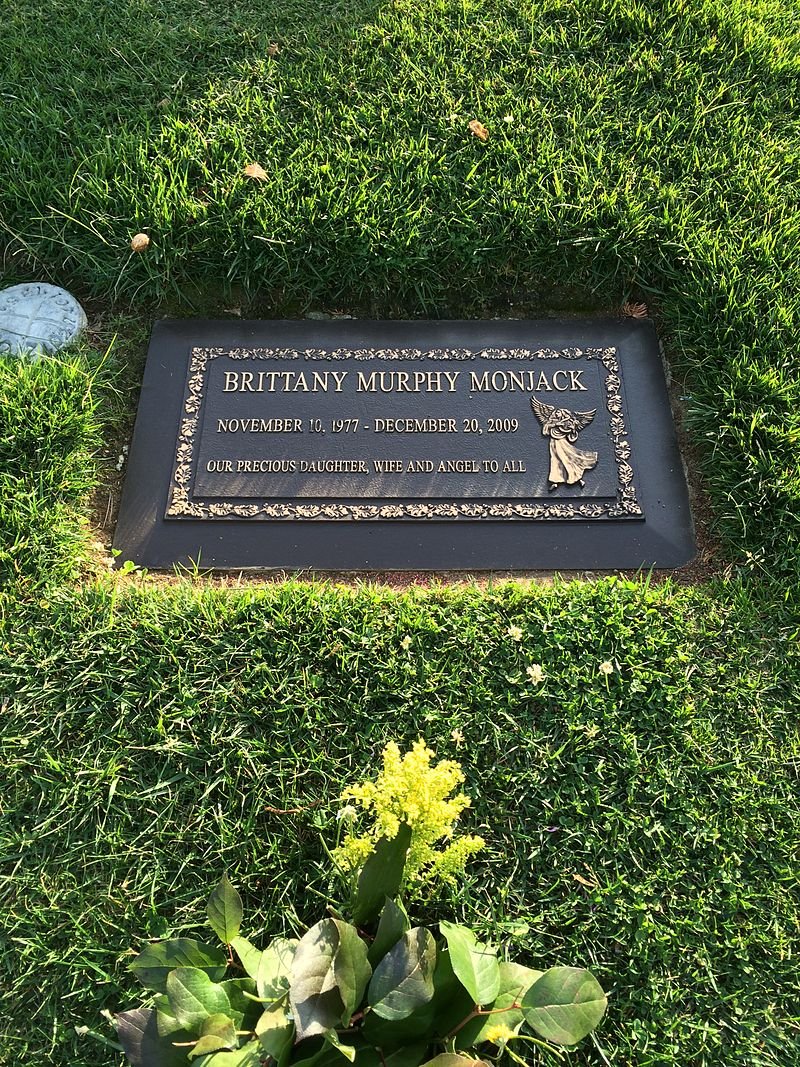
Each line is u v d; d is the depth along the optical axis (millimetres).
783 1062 939
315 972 792
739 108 1479
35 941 957
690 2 1578
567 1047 924
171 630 1096
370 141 1409
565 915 980
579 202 1356
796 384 1242
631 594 1141
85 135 1404
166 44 1512
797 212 1381
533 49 1512
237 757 1038
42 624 1100
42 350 1263
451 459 1212
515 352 1284
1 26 1529
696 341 1302
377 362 1271
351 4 1568
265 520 1176
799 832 1028
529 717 1076
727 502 1208
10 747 1039
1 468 1174
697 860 1015
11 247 1355
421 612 1120
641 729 1074
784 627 1136
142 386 1257
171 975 806
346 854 904
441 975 831
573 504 1197
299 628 1108
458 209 1353
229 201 1338
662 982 959
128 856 996
